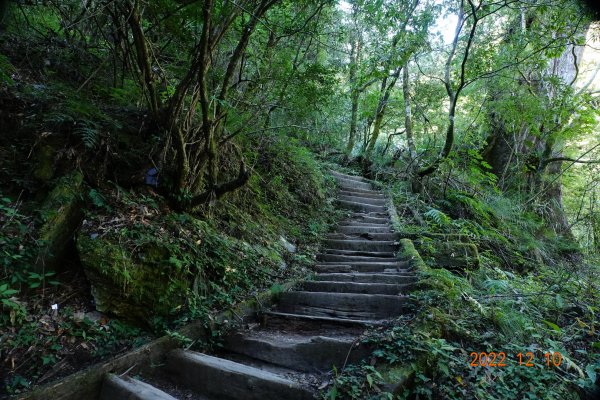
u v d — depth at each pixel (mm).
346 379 2518
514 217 8875
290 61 5691
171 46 5469
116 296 3078
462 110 11977
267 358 3121
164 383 2816
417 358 2719
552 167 10742
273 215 6215
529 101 8977
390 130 15164
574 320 4078
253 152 6500
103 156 3734
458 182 9242
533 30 7320
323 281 4605
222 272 3928
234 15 3795
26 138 3564
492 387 2660
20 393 2180
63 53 4840
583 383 2748
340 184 9594
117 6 3924
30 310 2768
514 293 4352
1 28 4582
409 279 4480
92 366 2551
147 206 3768
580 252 8992
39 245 2961
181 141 3812
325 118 10477
